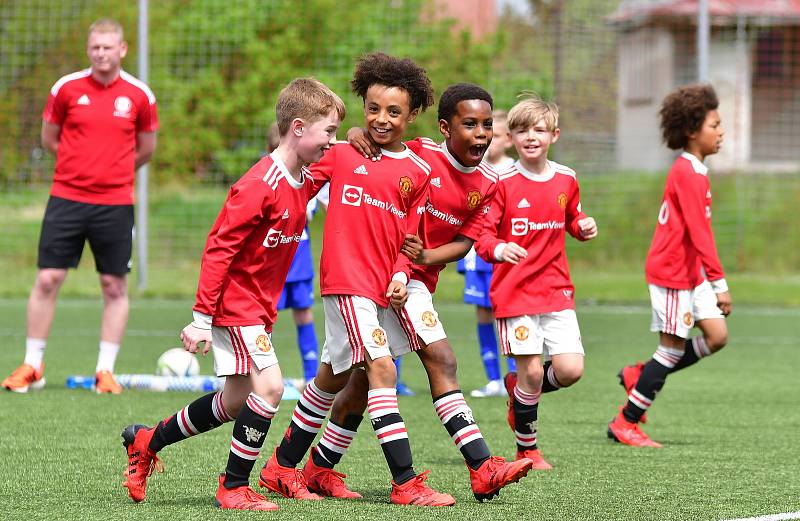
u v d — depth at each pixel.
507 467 10.05
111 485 10.99
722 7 53.25
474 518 9.66
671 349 14.30
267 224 9.79
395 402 10.31
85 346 23.81
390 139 10.36
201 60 39.72
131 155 18.05
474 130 10.61
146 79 32.75
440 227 10.97
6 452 12.67
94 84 17.73
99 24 17.61
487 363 18.34
